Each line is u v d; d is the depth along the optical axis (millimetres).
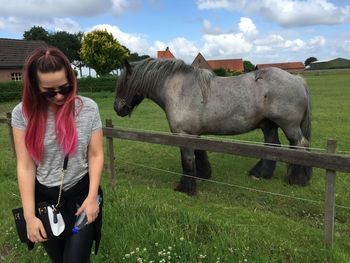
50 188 2164
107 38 42969
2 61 32156
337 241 3693
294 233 3898
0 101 25359
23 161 2102
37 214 2162
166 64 5445
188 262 3113
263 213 4648
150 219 3963
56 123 2021
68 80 1998
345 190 5535
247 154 3951
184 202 5094
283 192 5539
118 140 9773
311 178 5953
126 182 6219
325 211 3445
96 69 43656
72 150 2068
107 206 4336
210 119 5297
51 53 1961
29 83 1965
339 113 14281
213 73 5512
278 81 5168
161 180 6465
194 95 5273
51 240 2254
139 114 16156
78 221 2160
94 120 2166
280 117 5266
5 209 4797
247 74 5363
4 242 3826
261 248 3381
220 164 7215
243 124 5289
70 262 2131
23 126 2064
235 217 4418
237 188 5816
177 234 3596
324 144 8852
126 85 5750
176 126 5418
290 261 3277
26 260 3430
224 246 3326
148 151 8578
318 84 34688
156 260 3197
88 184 2271
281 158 3650
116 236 3580
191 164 5488
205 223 3912
